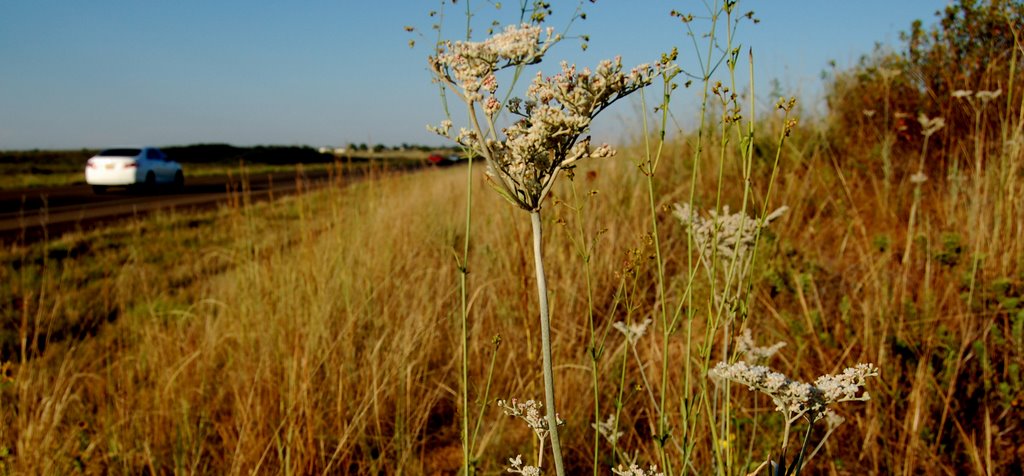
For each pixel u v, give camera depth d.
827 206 6.18
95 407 4.32
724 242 2.56
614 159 7.77
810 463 3.00
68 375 4.57
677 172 7.08
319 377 4.08
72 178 26.11
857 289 4.06
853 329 3.66
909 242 4.05
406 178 10.77
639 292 4.66
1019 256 3.93
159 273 7.76
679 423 3.00
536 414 1.90
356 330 4.50
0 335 5.38
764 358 2.76
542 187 1.59
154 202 16.69
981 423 3.04
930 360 3.23
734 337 2.30
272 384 3.94
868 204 5.88
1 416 3.55
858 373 1.49
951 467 2.80
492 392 3.77
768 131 8.10
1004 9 6.07
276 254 5.92
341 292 4.96
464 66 1.64
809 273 4.11
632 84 1.67
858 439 3.09
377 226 6.52
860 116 7.53
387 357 4.03
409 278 5.40
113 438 3.55
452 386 4.12
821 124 7.81
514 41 1.61
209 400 4.19
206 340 4.69
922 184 6.28
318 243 6.12
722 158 1.82
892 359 3.38
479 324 4.39
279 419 3.73
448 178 11.12
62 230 11.72
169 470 3.57
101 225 11.92
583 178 7.20
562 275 4.73
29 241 10.48
